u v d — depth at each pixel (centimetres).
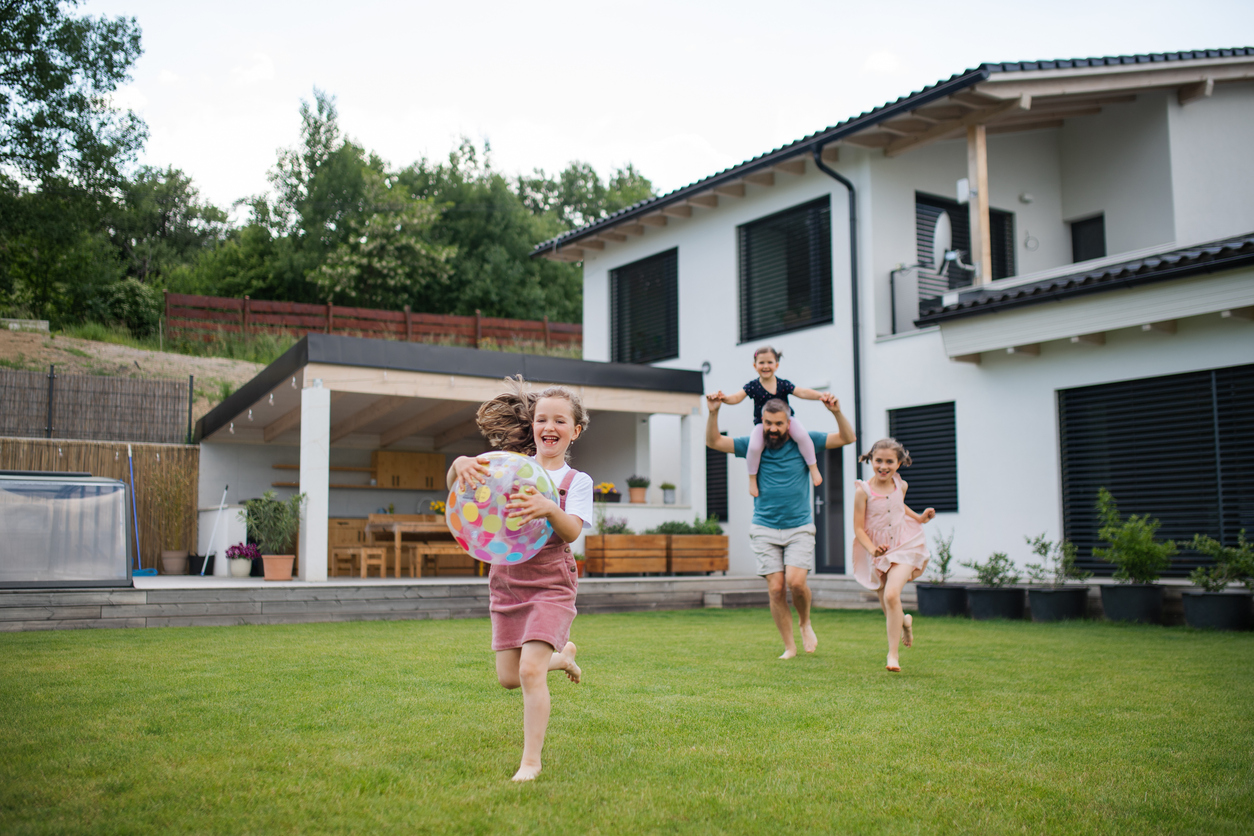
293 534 1102
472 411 1392
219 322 2239
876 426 1230
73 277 2567
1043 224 1361
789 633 607
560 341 2548
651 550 1219
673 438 1533
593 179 4728
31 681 466
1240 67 1196
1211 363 923
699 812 251
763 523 614
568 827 236
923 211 1309
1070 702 429
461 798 260
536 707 289
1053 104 1210
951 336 1095
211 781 273
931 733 357
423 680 475
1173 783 288
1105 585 896
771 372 632
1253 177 1234
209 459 1477
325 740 331
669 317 1573
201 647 631
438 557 1470
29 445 1359
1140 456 982
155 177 4075
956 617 976
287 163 3484
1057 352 1049
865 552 556
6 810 245
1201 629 815
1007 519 1086
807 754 321
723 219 1466
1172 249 998
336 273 2989
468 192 3538
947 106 1130
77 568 839
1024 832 239
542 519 292
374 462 1570
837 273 1284
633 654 616
